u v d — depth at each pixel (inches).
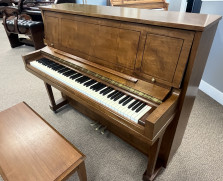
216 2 83.2
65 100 86.7
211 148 65.4
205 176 56.2
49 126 48.6
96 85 50.4
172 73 38.4
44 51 67.8
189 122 77.4
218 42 84.6
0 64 134.6
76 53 58.3
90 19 50.3
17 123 49.7
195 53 34.7
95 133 73.0
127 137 65.8
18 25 145.1
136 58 43.4
